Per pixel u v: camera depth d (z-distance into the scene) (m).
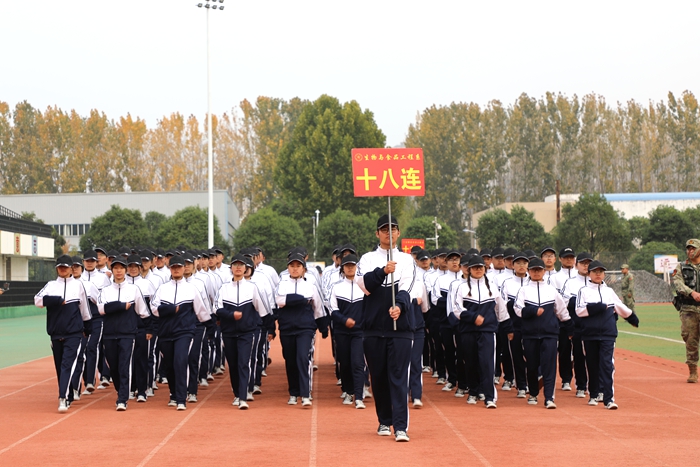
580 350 12.38
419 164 9.67
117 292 11.55
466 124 109.88
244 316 11.61
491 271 14.73
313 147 72.44
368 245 65.44
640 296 47.03
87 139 114.44
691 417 10.52
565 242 63.91
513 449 8.37
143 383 12.38
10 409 11.64
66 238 81.31
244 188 115.81
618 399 12.24
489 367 11.43
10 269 43.69
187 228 65.19
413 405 11.58
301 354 11.55
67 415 11.02
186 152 117.12
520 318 12.39
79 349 11.59
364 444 8.67
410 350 8.77
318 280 14.41
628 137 115.12
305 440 8.94
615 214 64.12
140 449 8.51
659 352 20.20
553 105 114.69
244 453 8.23
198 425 10.05
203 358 14.20
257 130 117.81
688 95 115.81
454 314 11.85
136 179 114.50
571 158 113.56
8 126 114.31
